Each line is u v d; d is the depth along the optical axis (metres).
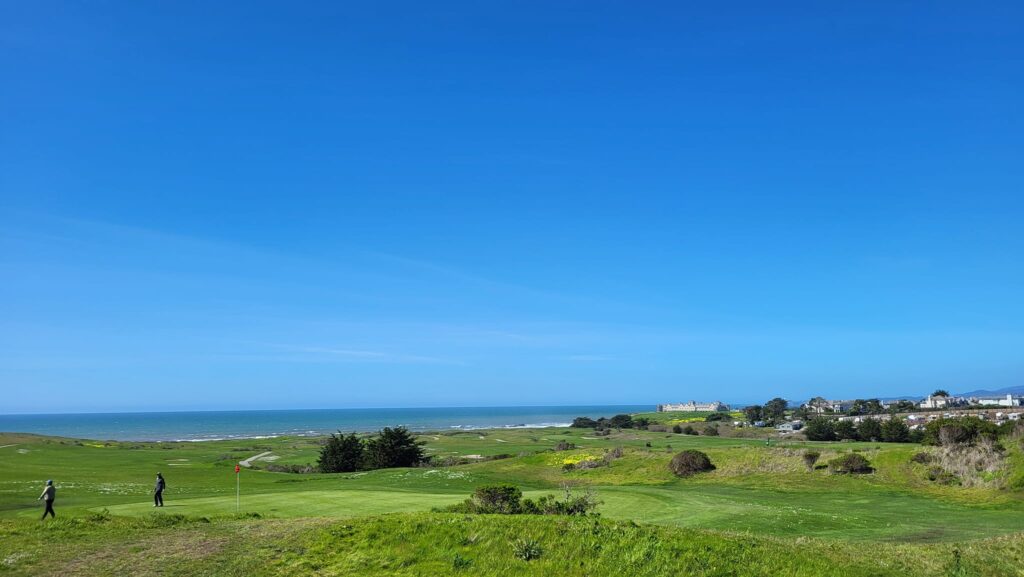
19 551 17.88
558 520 16.91
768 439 95.75
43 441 99.81
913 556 16.91
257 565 15.36
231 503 32.06
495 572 13.38
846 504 40.16
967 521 32.50
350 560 14.95
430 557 14.55
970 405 148.25
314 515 28.33
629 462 62.38
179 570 15.38
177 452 95.69
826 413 151.62
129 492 38.66
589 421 185.62
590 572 13.24
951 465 47.47
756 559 14.47
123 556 17.05
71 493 37.12
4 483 42.41
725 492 46.53
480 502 21.72
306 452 99.00
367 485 47.06
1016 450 45.53
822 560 15.16
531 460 69.50
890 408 149.50
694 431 124.56
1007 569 16.23
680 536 15.70
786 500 41.94
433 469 62.97
